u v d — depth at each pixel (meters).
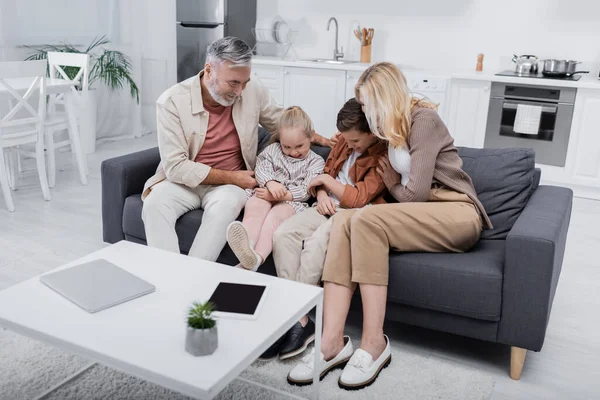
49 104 4.35
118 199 2.61
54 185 4.11
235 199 2.36
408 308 2.07
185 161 2.43
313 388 1.78
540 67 4.75
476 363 2.11
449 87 4.54
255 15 5.77
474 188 2.28
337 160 2.41
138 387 1.86
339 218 2.04
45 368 1.95
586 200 4.33
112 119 5.80
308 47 5.61
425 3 5.05
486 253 2.07
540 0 4.66
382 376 1.98
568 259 3.15
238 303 1.57
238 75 2.31
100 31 5.64
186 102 2.44
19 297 1.60
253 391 1.85
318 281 2.11
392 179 2.21
